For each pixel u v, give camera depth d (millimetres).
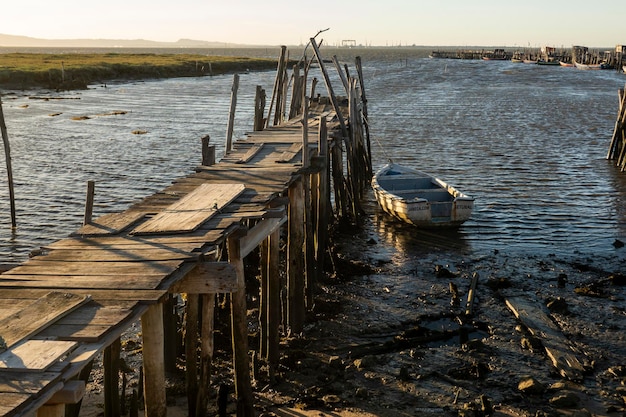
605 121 48469
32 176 28078
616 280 16484
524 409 10570
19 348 6043
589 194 25875
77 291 7551
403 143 38000
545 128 44562
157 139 39438
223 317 13961
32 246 19250
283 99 24500
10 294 7480
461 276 16969
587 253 18984
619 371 11797
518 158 33312
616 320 14148
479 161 32469
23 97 64688
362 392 10875
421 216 20750
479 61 193875
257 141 18891
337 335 13430
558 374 11781
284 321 13844
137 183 27172
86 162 31438
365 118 27859
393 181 23578
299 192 14109
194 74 107750
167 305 11352
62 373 5793
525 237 20453
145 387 7906
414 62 181500
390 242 19969
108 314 6902
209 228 9930
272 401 10727
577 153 34938
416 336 13281
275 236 11836
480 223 21875
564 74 116438
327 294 15711
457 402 10758
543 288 16109
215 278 8492
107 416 9125
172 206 11125
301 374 11664
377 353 12570
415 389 11172
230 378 11469
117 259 8617
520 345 12930
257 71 127375
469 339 13242
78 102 61781
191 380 9688
